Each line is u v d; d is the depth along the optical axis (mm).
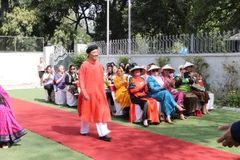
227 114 9172
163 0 20422
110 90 9117
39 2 23578
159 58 13336
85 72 6348
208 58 11688
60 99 11219
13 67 19625
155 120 7734
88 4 25578
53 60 20531
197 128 7371
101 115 6219
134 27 21703
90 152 5465
